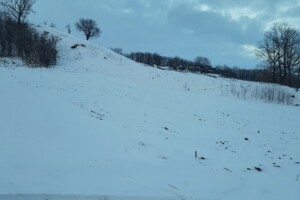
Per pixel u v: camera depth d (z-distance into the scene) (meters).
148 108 22.66
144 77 39.97
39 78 24.03
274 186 10.89
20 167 9.30
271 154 15.18
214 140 16.62
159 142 14.15
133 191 8.88
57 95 19.61
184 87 38.41
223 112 26.36
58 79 25.22
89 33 77.88
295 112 29.88
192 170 11.24
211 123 21.66
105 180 9.35
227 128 20.72
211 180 10.58
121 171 10.18
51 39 48.78
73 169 9.77
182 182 10.09
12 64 36.84
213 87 39.84
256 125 23.20
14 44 44.47
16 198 7.71
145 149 12.73
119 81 30.72
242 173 11.70
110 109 19.94
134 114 19.98
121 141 13.12
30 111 13.79
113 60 46.88
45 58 39.94
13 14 54.31
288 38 60.28
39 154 10.38
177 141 15.06
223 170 11.70
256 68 67.06
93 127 14.14
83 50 49.00
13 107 13.75
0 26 45.78
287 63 60.75
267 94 38.50
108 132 13.95
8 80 20.17
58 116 14.18
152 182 9.73
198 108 26.48
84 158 10.70
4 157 9.70
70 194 8.20
